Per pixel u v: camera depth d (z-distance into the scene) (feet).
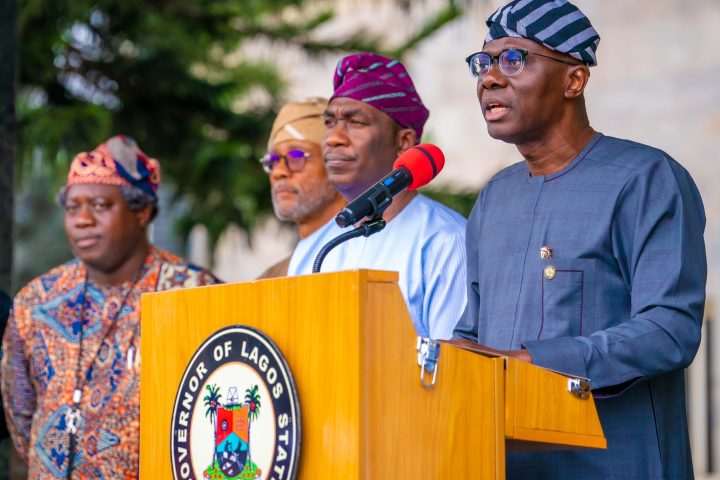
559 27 13.57
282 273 20.70
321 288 10.04
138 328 19.31
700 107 49.57
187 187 40.11
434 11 43.06
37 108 36.45
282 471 10.00
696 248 12.92
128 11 37.76
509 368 10.84
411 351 10.02
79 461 18.60
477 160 55.72
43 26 36.70
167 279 20.01
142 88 39.11
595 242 13.15
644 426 12.92
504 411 10.76
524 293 13.47
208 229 40.93
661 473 12.86
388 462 9.78
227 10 39.60
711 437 44.60
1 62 24.84
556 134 13.71
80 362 19.10
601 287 13.14
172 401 11.57
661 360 12.19
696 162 49.32
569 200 13.47
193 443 10.99
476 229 14.61
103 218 19.63
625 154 13.47
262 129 40.65
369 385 9.71
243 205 40.75
